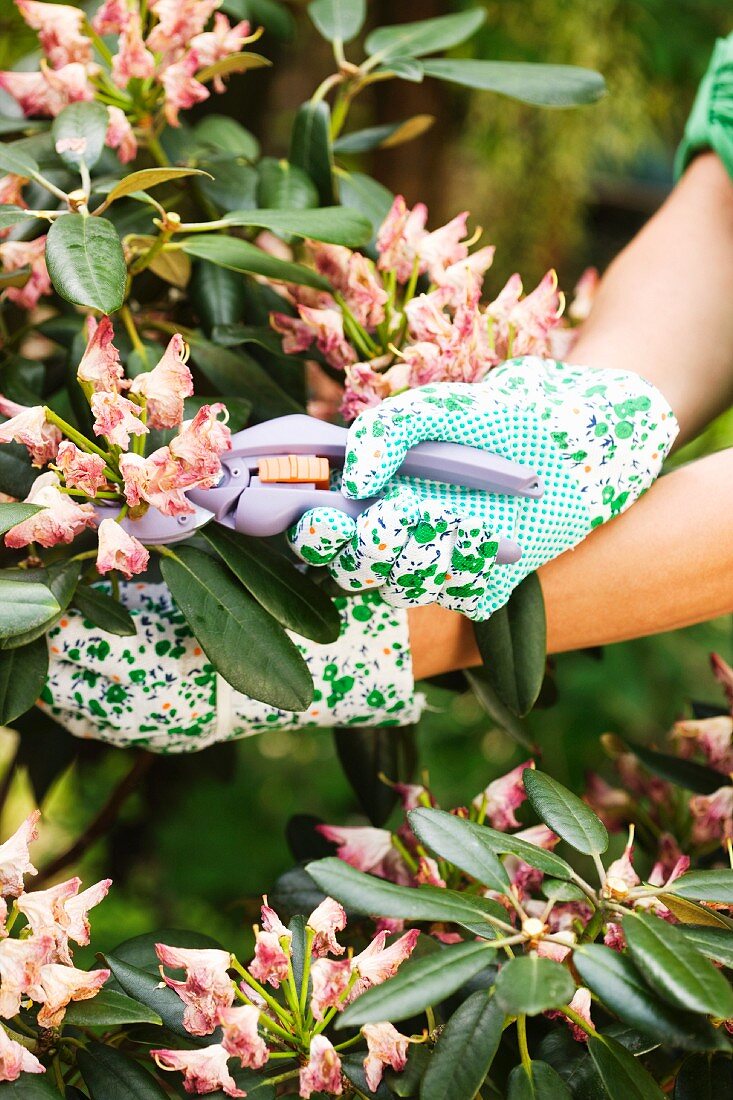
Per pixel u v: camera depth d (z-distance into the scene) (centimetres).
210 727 93
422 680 112
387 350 100
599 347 103
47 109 101
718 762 107
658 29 226
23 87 100
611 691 187
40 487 85
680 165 113
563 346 106
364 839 100
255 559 88
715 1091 85
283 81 233
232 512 87
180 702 92
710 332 104
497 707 105
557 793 85
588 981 78
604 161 288
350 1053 85
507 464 88
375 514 85
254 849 197
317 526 85
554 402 91
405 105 222
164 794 166
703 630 203
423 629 95
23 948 79
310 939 82
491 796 100
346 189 111
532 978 75
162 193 106
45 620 81
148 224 103
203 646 86
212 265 105
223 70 104
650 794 114
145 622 92
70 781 183
